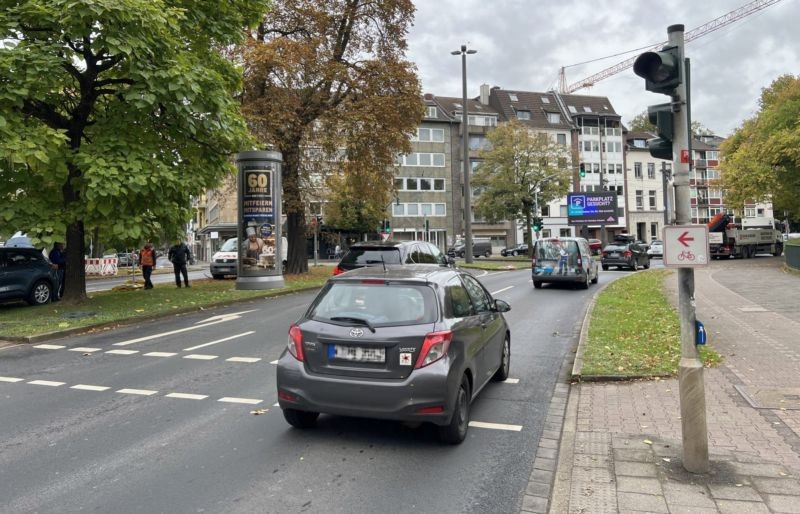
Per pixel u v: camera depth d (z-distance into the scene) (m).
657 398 5.81
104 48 11.77
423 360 4.55
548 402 6.03
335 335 4.75
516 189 47.62
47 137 11.17
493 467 4.32
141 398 6.24
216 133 13.77
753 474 3.90
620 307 12.70
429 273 5.30
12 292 14.37
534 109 74.25
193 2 13.64
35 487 4.00
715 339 8.63
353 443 4.82
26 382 7.04
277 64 19.95
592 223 52.06
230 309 13.98
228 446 4.76
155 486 4.00
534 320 11.91
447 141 65.75
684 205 4.11
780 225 84.31
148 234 12.62
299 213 24.66
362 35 24.22
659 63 4.13
